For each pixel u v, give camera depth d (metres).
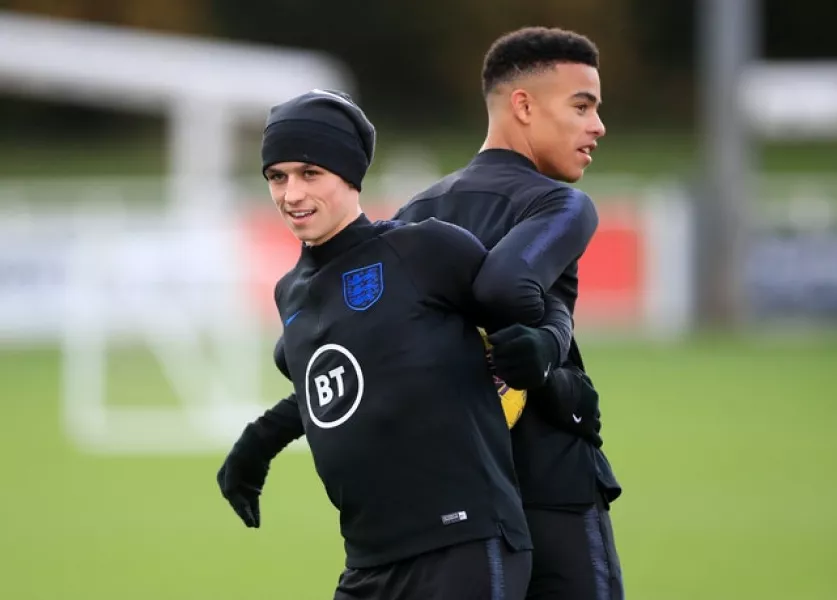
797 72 71.94
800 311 62.59
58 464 39.31
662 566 27.23
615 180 97.81
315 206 12.97
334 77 66.06
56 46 60.41
